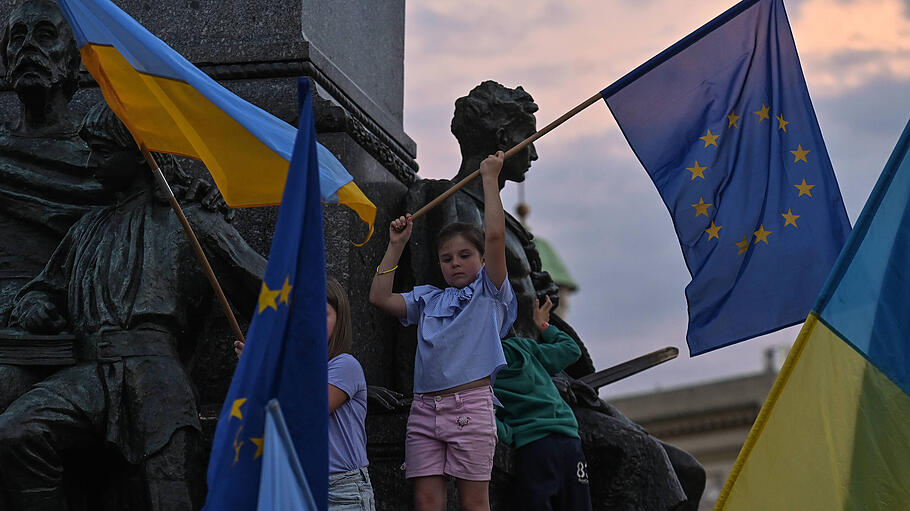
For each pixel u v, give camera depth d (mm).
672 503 9906
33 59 9273
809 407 6957
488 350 7773
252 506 5613
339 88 9922
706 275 8445
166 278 8500
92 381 8117
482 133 9859
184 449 8086
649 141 8469
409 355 9414
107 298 8430
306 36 9781
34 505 7824
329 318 7398
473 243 8008
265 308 5785
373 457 8586
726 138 8516
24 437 7793
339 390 7199
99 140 8656
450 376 7719
